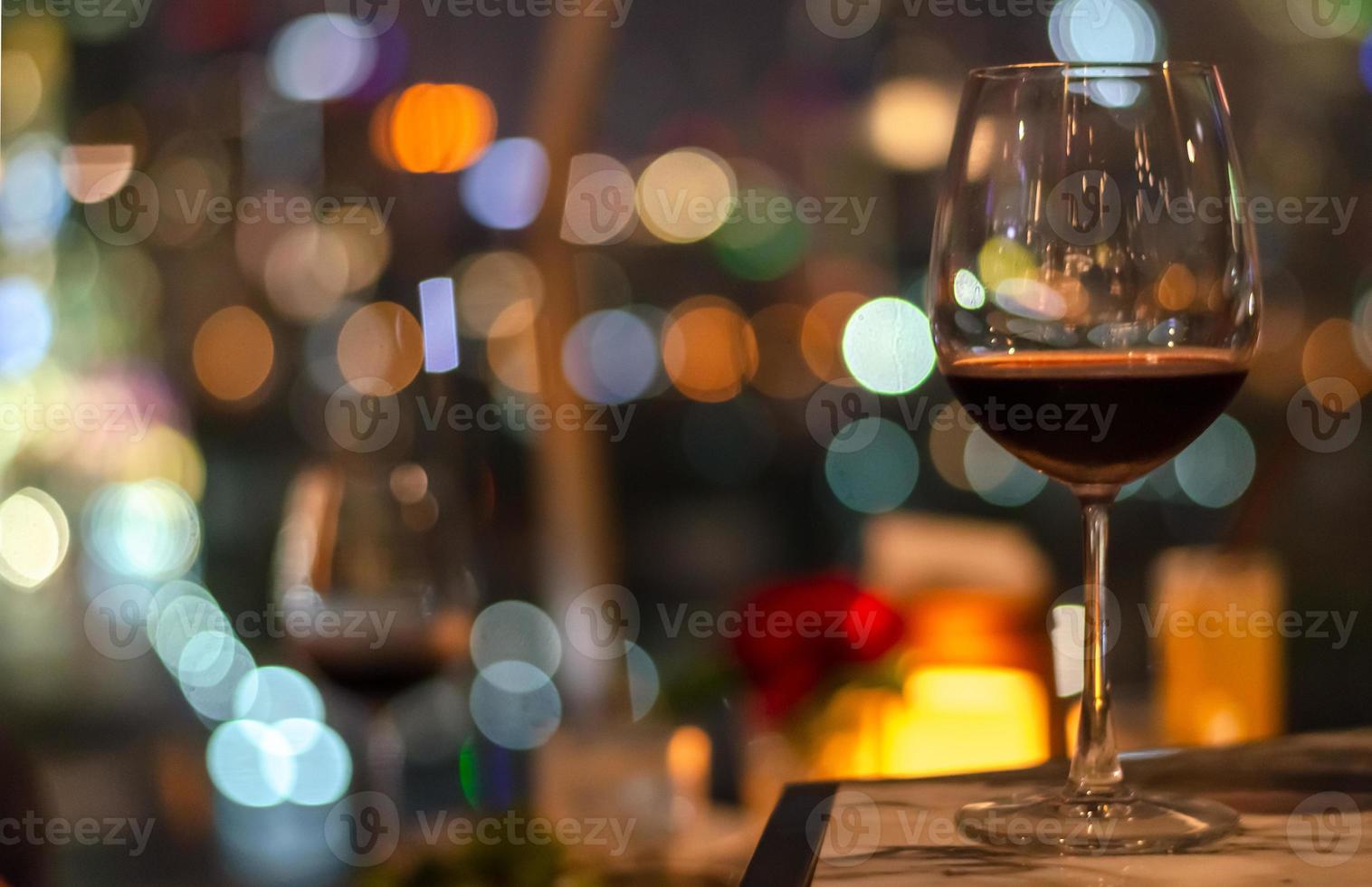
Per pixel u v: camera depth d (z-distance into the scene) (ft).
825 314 10.07
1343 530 7.97
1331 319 8.71
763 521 10.41
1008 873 1.83
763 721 4.85
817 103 9.39
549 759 4.53
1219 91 2.22
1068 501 10.16
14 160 8.37
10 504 8.56
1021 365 2.16
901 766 4.84
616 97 9.43
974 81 2.26
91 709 8.47
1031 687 5.03
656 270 10.02
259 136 8.17
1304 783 2.23
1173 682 5.18
